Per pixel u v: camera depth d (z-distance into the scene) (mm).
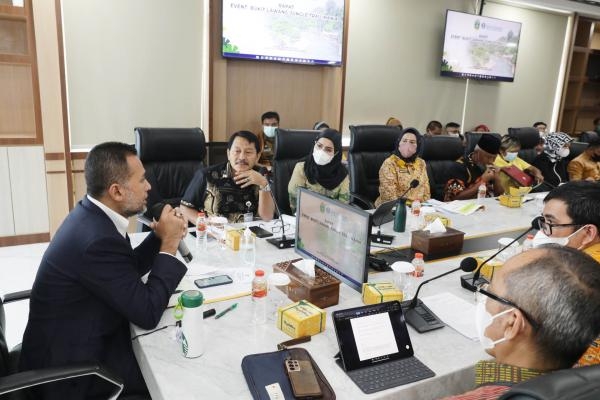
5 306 2438
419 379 1113
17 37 3596
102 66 3891
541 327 695
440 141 3818
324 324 1321
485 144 3844
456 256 2033
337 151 2779
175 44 4156
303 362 1109
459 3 5836
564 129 7520
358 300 1535
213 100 4398
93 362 1161
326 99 5117
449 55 5766
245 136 2506
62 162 3758
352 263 1567
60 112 3660
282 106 4934
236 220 2568
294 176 2869
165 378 1078
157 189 2785
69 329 1310
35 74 3500
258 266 1780
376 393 1056
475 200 3193
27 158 3596
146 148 2723
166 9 4051
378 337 1201
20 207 3646
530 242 1882
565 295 681
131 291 1268
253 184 2596
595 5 6402
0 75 3574
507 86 6598
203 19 4223
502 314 759
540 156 4750
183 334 1153
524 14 6402
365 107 5492
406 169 3332
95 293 1281
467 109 6340
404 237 2275
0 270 2812
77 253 1261
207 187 2533
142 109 4137
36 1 3408
